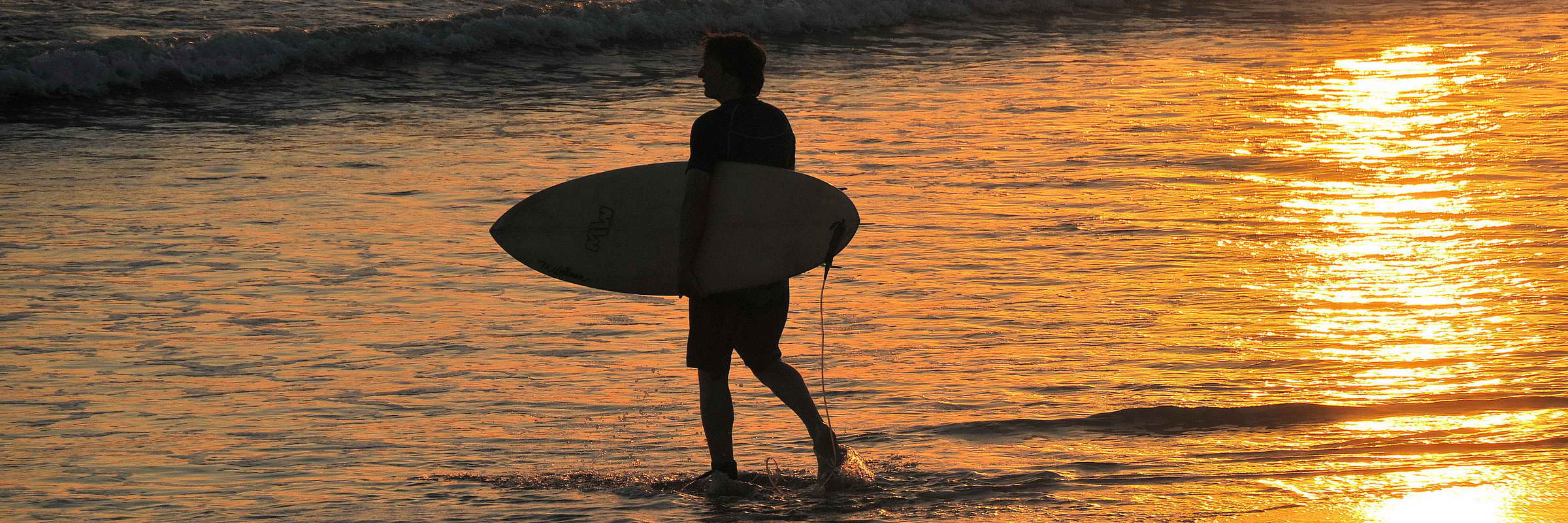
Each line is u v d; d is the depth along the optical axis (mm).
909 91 53062
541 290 25562
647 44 68125
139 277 26297
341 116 48125
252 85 54500
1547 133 42344
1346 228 30422
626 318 23672
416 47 62125
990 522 13555
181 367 20609
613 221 15273
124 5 65938
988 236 29922
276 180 36344
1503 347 21219
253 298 24844
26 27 60281
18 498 14859
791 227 14758
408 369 20578
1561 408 18094
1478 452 15992
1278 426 17328
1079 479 15086
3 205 32688
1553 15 77062
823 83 55344
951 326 22797
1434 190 34594
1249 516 13547
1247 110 47594
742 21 70875
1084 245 29000
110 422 17953
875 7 75062
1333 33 71062
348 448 16844
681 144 42719
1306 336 22047
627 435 17469
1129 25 74875
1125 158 39250
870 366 20469
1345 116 46281
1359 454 16016
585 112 49219
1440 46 65062
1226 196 34094
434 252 28578
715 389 15125
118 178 36500
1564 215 31359
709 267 14734
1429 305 24000
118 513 14367
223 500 14773
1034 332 22422
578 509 14242
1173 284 25734
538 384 19844
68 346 21672
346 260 27844
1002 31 72750
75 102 49875
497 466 16156
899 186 35469
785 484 15211
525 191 35312
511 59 62406
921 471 15430
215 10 66562
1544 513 13594
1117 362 20656
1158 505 14000
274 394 19266
